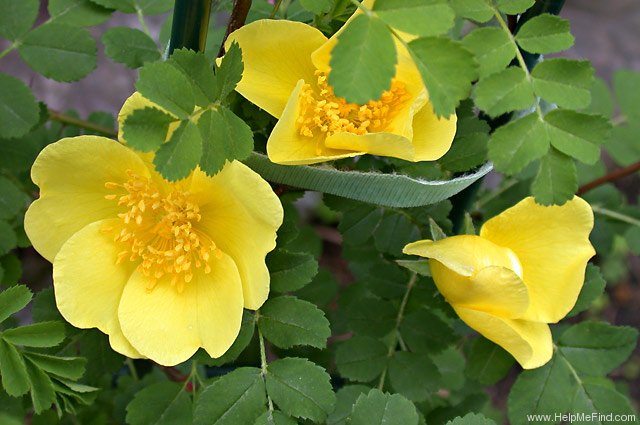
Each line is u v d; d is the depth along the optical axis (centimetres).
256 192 21
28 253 41
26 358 23
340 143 22
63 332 23
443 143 22
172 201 22
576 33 56
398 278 27
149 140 20
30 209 22
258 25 22
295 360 23
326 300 34
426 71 20
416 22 19
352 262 31
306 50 22
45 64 26
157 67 20
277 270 23
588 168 35
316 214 49
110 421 31
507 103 21
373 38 19
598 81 35
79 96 48
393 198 23
